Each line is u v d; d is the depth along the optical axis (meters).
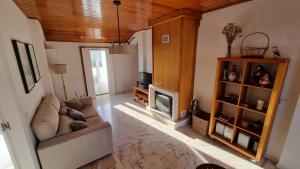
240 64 2.33
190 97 3.23
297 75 1.81
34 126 1.76
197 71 3.05
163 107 3.38
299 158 1.84
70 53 4.60
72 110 2.63
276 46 1.93
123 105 4.50
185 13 2.53
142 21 3.39
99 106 4.43
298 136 1.81
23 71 1.72
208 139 2.73
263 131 1.96
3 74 1.32
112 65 5.42
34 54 2.55
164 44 3.10
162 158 2.27
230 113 2.61
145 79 4.57
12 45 1.62
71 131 2.03
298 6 1.71
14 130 1.47
